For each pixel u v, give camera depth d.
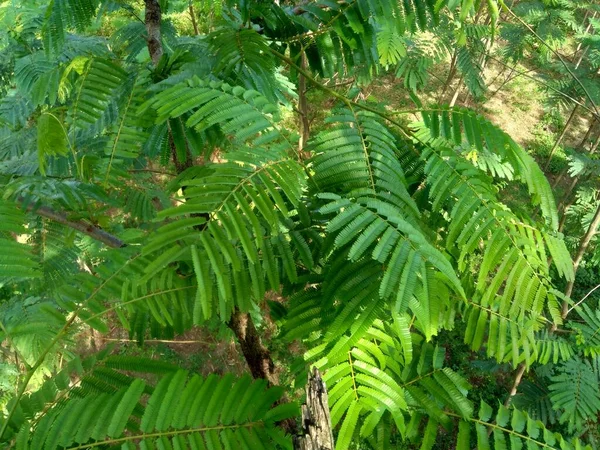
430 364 0.95
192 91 0.84
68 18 1.06
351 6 1.05
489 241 0.80
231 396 0.69
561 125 7.23
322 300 0.74
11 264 0.70
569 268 0.91
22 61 2.30
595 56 3.90
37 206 1.08
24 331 0.79
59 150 1.00
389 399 0.78
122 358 0.76
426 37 3.84
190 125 0.79
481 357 4.77
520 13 4.16
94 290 0.81
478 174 0.87
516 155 0.90
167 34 1.87
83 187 1.08
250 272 0.82
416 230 0.70
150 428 0.64
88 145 1.34
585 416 2.33
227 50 1.01
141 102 1.06
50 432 0.61
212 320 1.15
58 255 1.49
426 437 0.89
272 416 0.69
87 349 2.90
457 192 0.84
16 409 0.66
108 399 0.65
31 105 2.46
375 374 0.79
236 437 0.66
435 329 0.70
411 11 1.03
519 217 0.91
